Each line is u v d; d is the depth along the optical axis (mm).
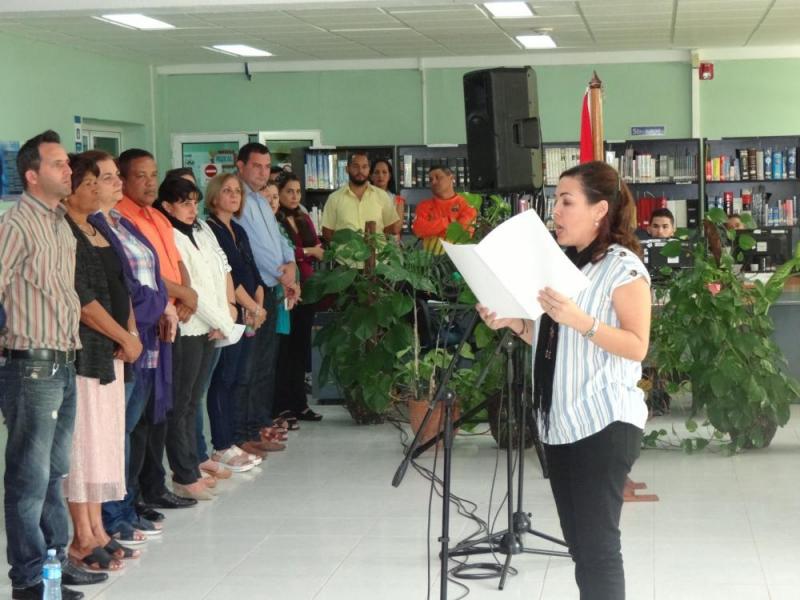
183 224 5547
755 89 11906
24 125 10125
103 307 4305
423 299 7500
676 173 11719
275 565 4684
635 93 12102
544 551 4730
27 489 3963
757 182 11797
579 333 2943
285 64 12578
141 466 5168
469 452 6828
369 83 12578
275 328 6980
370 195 9109
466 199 6660
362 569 4621
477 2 7934
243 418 6617
